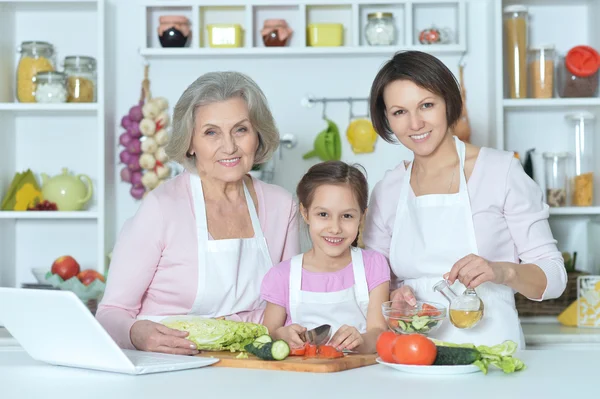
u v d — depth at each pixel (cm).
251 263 186
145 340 154
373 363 142
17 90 288
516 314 183
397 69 171
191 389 117
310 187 183
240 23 302
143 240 177
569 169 283
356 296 185
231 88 175
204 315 183
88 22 303
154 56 296
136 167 289
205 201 186
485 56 297
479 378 125
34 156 302
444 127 172
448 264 178
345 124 300
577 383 119
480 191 177
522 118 298
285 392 114
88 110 283
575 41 302
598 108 284
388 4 293
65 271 271
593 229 289
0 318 145
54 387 120
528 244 174
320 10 301
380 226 194
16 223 301
